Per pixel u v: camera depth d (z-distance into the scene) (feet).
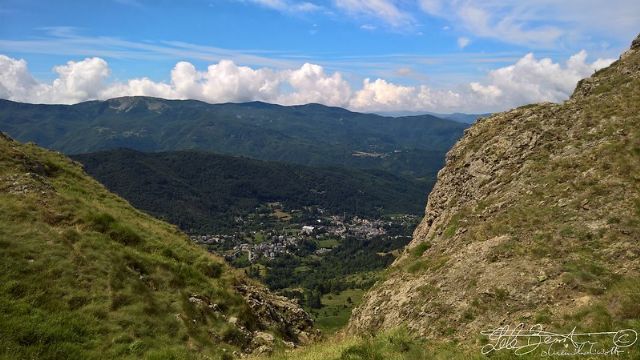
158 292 68.85
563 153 88.28
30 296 54.24
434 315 62.49
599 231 61.26
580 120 94.84
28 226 67.00
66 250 65.05
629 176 68.95
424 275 80.23
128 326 57.21
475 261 69.62
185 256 88.94
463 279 66.64
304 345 83.87
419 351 50.85
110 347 52.85
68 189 100.07
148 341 56.08
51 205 77.71
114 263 67.87
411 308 69.92
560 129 97.40
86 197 101.76
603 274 53.11
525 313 53.01
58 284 58.39
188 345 59.93
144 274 71.82
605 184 70.28
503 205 85.97
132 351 53.31
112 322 56.85
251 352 67.82
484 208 91.56
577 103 103.09
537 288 56.03
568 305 50.78
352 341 61.16
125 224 87.76
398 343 54.08
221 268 91.71
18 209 70.28
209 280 82.99
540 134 100.01
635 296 45.98
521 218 75.00
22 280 56.18
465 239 85.25
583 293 51.60
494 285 60.23
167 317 63.26
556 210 71.56
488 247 71.31
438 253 91.66
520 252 65.26
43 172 101.76
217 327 69.15
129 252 74.13
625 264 53.52
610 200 66.44
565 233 64.18
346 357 51.88
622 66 107.96
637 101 87.45
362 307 102.73
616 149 76.07
